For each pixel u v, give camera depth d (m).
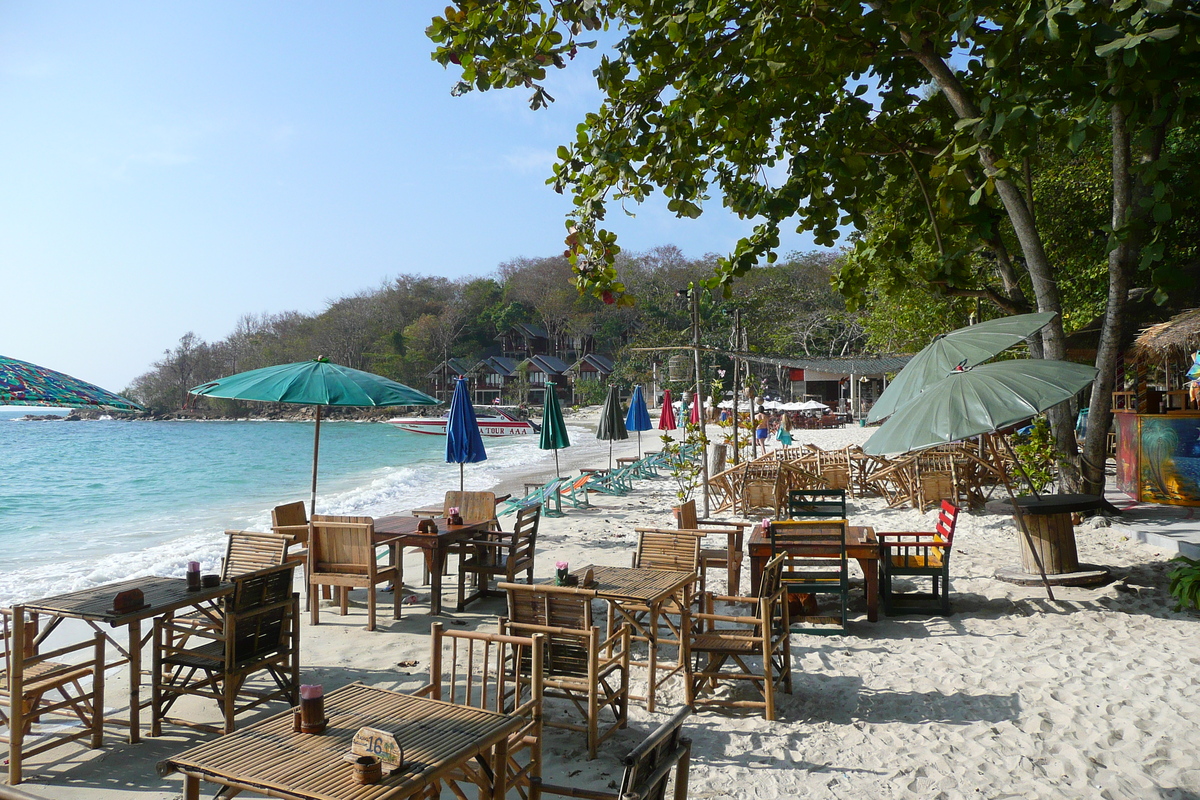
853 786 4.06
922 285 14.58
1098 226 18.52
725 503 14.18
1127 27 6.15
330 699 3.19
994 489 13.62
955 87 8.98
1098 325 13.82
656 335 74.56
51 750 4.64
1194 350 12.54
